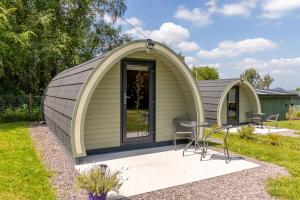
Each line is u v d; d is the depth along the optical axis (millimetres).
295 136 10516
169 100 7484
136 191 4230
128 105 7242
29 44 13758
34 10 15117
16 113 13242
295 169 5488
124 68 6699
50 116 9117
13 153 6379
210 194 4137
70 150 5535
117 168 5363
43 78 15922
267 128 12812
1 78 14867
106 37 20047
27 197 3904
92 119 6332
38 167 5305
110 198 3949
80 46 16875
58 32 15633
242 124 13922
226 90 12164
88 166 5434
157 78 7246
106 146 6555
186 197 4023
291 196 4043
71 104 5688
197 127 7008
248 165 5688
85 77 5602
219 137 9367
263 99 16375
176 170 5289
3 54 12953
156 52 6461
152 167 5465
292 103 18562
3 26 12609
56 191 4148
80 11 17641
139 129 7352
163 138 7438
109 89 6531
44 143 7590
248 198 3992
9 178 4645
